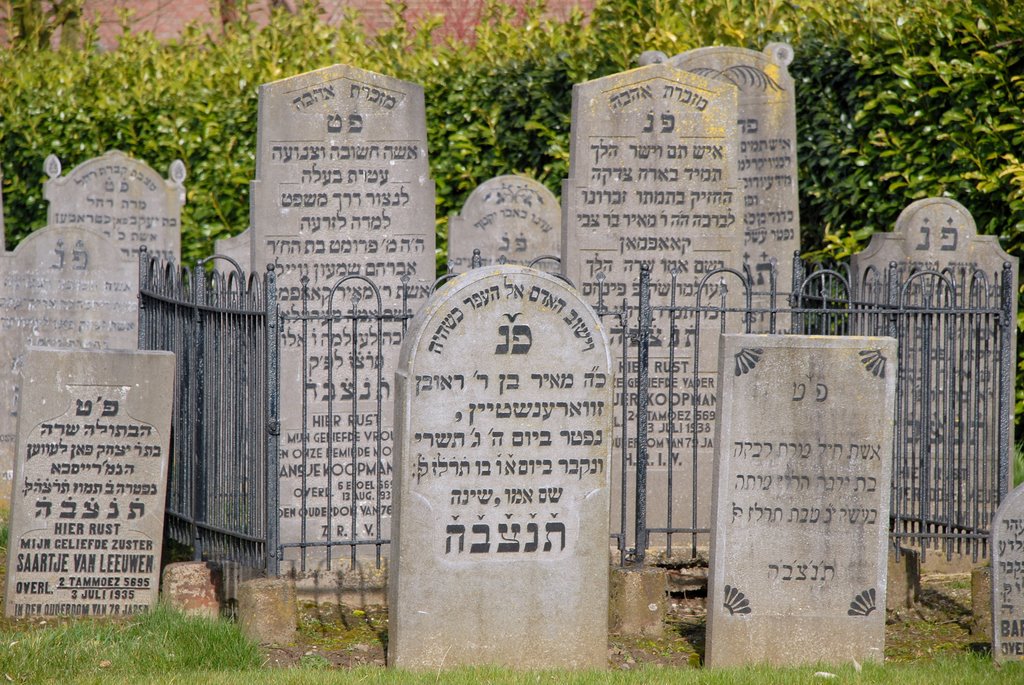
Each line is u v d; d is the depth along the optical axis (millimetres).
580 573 9078
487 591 8961
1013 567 9039
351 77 11828
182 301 11086
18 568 10047
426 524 8844
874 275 12234
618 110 11914
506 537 8961
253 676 8539
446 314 8750
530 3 23094
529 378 8906
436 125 20578
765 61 14008
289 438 11727
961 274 11961
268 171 11711
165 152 22438
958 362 12062
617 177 11977
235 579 10648
